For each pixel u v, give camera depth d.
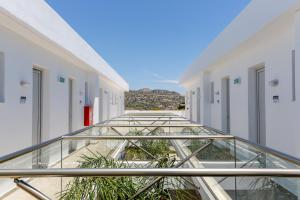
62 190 2.42
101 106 10.41
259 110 5.36
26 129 4.14
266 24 3.72
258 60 4.95
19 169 1.27
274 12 3.49
